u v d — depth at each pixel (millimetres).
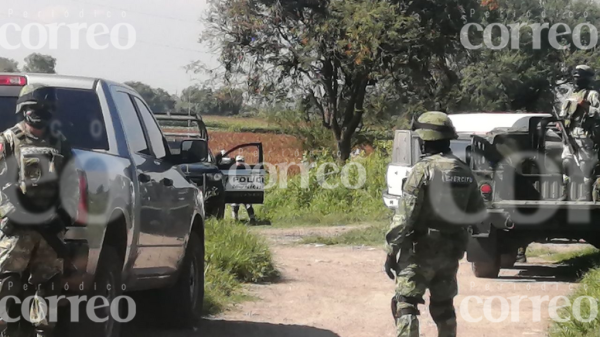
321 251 15828
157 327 8234
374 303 10031
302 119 42188
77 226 5891
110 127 6973
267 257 12258
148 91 31547
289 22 39594
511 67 42500
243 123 61812
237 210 23172
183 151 8117
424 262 6133
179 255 7816
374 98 41188
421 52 37969
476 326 8562
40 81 6973
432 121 6203
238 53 40125
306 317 9117
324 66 39344
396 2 38438
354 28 36656
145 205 6965
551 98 45594
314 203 25625
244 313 9281
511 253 13070
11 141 5852
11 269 5789
